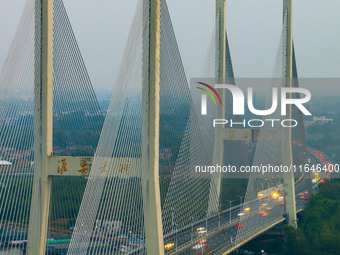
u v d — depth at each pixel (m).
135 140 47.69
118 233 45.62
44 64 47.62
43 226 46.88
